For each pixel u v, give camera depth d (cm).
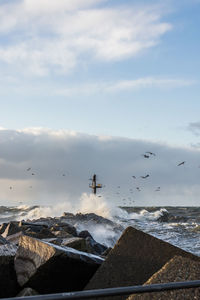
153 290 231
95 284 469
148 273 455
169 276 377
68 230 1454
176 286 241
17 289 496
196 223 2891
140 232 488
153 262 460
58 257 465
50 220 1978
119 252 482
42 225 1480
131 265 468
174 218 3225
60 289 492
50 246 475
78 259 481
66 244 657
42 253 477
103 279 469
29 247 499
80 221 1972
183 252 455
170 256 459
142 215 3325
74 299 203
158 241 474
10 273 500
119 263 473
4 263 501
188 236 1856
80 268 489
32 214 3216
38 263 471
